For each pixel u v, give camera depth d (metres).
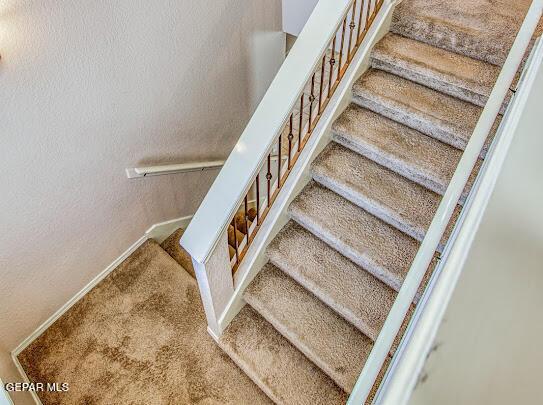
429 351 0.52
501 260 0.67
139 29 2.03
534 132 0.97
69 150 1.96
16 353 2.19
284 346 2.17
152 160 2.53
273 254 2.22
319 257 2.19
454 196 1.20
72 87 1.83
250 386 2.14
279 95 1.75
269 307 2.16
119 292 2.51
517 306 0.63
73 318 2.37
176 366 2.20
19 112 1.66
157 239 2.93
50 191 1.96
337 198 2.28
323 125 2.27
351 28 2.13
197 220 1.71
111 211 2.40
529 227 0.77
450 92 2.23
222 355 2.25
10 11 1.48
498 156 0.84
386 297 2.01
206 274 1.79
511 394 0.55
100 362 2.20
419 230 1.96
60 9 1.64
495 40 2.20
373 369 0.92
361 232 2.10
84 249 2.33
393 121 2.31
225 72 2.87
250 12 2.84
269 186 2.09
